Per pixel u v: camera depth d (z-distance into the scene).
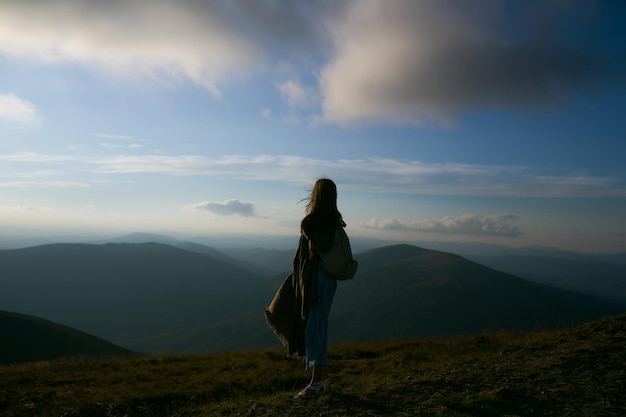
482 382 7.47
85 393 11.95
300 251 6.24
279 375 14.55
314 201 6.00
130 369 18.39
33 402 10.82
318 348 6.08
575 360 8.90
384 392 6.84
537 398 6.65
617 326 12.04
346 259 5.88
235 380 14.03
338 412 5.79
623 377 7.75
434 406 6.16
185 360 21.09
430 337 26.61
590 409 6.22
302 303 6.06
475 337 21.58
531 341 13.12
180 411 8.24
